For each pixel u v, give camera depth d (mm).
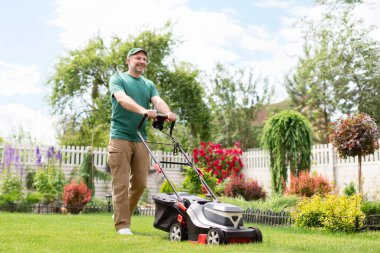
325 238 5777
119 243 4539
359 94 23375
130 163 6102
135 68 6203
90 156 15297
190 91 24453
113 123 6020
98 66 23375
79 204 12180
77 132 25109
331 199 7680
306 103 28031
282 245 4566
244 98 33031
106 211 12547
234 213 4617
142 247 4270
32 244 4418
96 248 4184
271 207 9508
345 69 23734
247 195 12281
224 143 32531
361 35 23469
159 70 23812
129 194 6172
